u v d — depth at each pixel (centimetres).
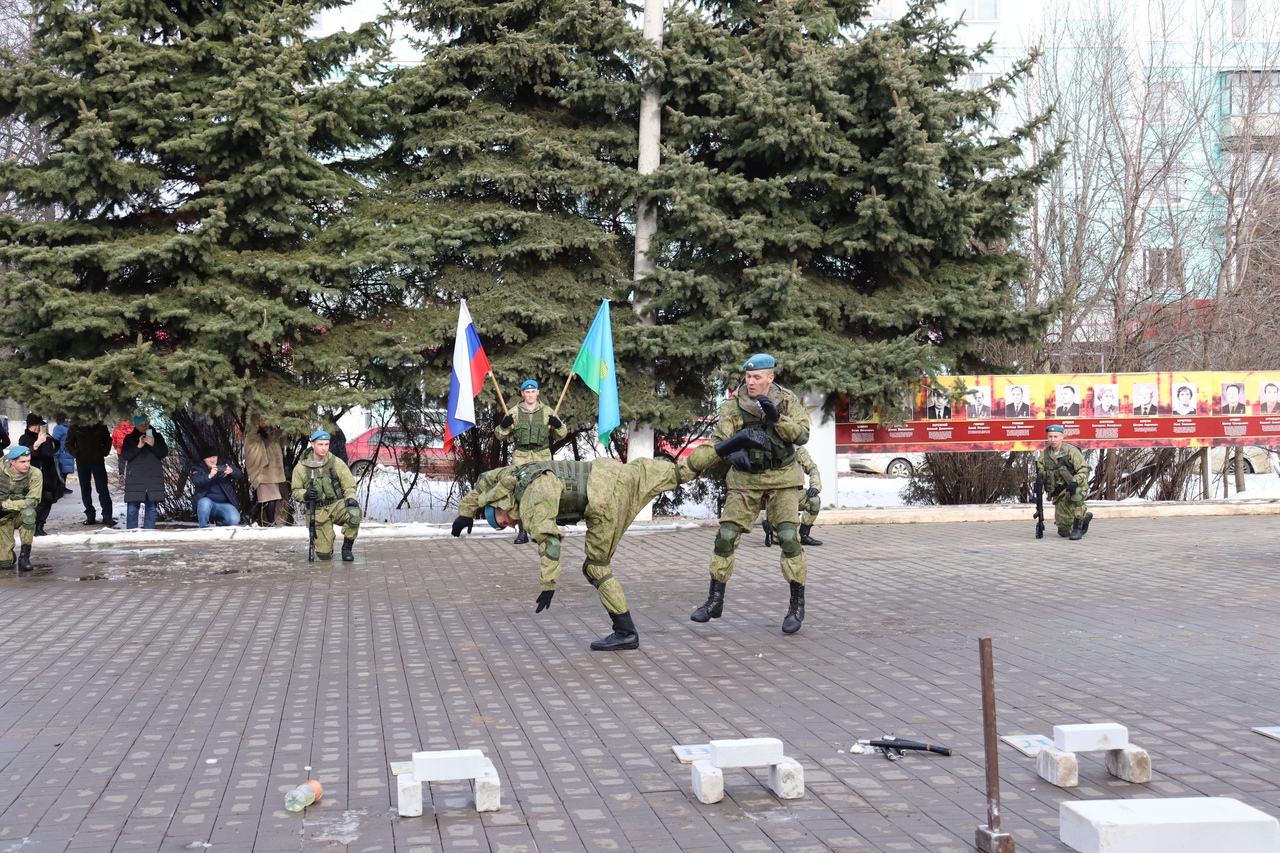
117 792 568
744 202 1723
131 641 943
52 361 1440
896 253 1748
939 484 2089
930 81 1827
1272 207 2331
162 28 1673
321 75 1744
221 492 1689
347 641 934
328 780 584
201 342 1537
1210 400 1856
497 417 1738
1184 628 934
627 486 859
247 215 1577
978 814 521
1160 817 454
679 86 1736
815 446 1809
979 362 1934
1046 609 1032
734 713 699
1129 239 2192
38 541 1550
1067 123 2419
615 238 1727
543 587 815
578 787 568
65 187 1543
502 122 1764
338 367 1580
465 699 743
